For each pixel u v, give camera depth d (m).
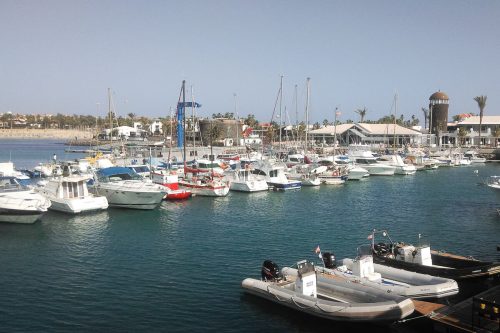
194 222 39.53
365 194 57.94
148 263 27.62
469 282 23.52
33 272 25.95
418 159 94.81
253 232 35.97
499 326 16.69
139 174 53.38
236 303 21.48
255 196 54.47
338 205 49.34
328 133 137.50
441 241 33.78
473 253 30.58
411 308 18.39
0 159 117.81
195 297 22.23
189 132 116.69
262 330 18.97
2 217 36.38
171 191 49.53
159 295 22.52
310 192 58.88
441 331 17.55
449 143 139.88
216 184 52.81
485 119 145.88
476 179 76.25
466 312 18.20
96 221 39.25
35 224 37.59
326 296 20.83
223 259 28.48
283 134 140.25
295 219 41.38
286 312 20.48
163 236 34.41
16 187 38.84
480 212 45.53
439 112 149.62
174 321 19.72
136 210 43.88
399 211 46.00
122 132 157.12
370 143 135.62
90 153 99.06
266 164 61.09
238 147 105.75
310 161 75.44
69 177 42.78
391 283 21.97
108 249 30.77
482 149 122.88
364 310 18.23
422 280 21.69
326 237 34.53
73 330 18.86
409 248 25.28
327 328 19.11
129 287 23.59
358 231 36.78
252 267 26.86
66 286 23.72
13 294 22.62
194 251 30.30
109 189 43.84
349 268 24.17
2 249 30.55
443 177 79.56
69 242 32.41
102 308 20.98
